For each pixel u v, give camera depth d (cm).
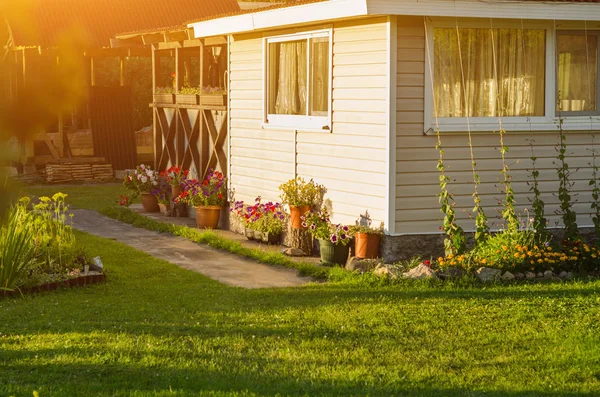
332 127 1204
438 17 1084
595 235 1158
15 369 623
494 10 1070
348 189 1174
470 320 796
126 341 709
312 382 592
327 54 1218
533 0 1082
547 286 968
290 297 926
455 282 980
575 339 719
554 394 574
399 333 748
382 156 1095
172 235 1482
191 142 1722
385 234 1091
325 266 1130
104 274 1040
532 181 1151
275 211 1342
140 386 583
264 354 676
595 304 864
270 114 1385
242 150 1480
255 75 1427
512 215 1062
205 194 1552
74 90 264
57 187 2298
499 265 1016
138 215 1694
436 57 1095
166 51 1917
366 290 958
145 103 2817
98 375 607
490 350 693
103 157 2480
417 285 977
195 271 1128
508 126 1130
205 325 776
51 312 845
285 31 1314
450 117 1105
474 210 1064
